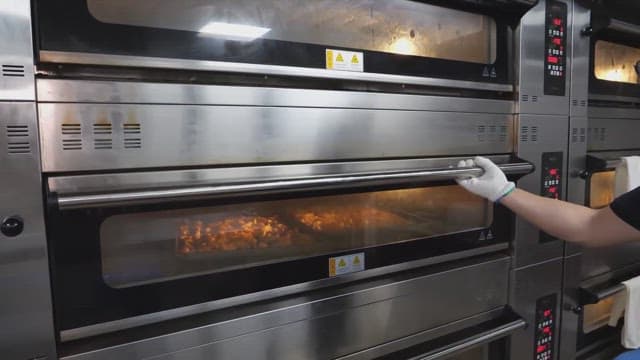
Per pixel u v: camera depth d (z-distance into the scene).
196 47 0.68
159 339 0.68
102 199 0.58
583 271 1.37
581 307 1.37
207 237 0.73
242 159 0.73
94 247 0.62
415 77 0.93
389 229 0.96
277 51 0.75
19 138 0.56
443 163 1.00
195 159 0.69
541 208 0.97
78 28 0.59
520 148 1.14
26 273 0.58
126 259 0.67
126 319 0.66
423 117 0.96
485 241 1.11
